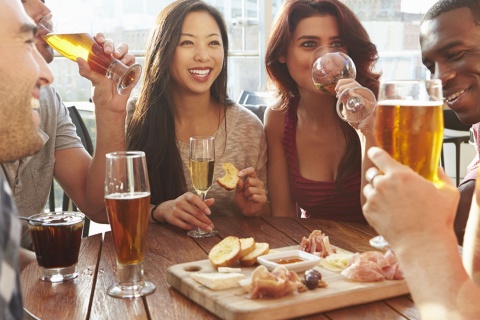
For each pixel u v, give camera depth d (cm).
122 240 140
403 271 90
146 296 140
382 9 474
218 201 250
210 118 258
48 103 233
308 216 267
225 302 126
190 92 250
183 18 244
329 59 198
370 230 189
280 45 251
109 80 215
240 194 220
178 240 185
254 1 462
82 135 306
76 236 153
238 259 151
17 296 80
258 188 218
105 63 197
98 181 225
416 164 100
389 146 102
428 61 193
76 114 304
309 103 255
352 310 129
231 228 197
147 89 249
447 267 88
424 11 480
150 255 170
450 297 87
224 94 261
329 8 245
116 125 221
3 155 98
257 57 468
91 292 144
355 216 259
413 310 129
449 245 89
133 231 139
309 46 246
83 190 235
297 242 179
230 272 145
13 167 217
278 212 269
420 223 89
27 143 99
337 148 257
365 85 253
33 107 113
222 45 252
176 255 170
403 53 484
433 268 88
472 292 87
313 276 133
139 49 435
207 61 245
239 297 129
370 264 137
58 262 151
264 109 306
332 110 253
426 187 89
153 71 247
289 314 124
